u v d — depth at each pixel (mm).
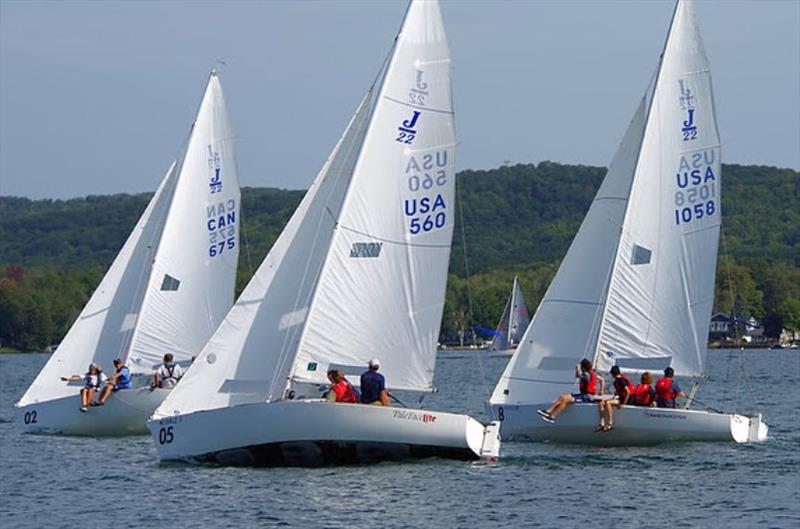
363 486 63812
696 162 86000
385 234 70625
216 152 97000
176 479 67312
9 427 99625
